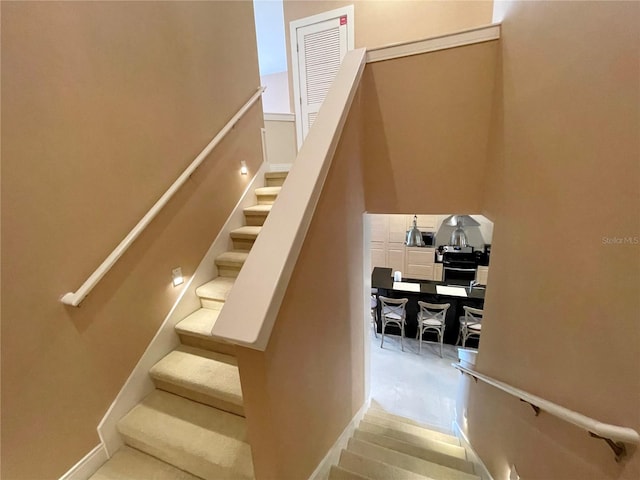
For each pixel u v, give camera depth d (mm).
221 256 2301
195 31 2051
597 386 816
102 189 1465
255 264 1009
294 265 1075
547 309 1103
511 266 1461
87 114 1385
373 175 2168
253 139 2799
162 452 1469
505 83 1562
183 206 1987
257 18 4297
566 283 978
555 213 1047
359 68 1787
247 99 2670
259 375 999
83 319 1395
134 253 1647
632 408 687
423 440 2314
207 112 2193
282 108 6879
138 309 1680
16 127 1130
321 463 1588
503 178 1577
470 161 1933
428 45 1826
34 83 1181
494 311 1731
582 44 890
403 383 3688
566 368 973
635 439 671
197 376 1643
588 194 857
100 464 1480
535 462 1214
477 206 1987
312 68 3809
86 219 1396
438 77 1858
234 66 2484
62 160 1288
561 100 1013
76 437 1383
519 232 1364
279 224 1103
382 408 3234
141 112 1666
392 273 5414
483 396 1953
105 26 1454
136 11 1615
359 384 2400
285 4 3727
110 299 1521
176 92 1905
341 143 1586
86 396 1420
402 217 6141
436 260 6008
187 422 1543
